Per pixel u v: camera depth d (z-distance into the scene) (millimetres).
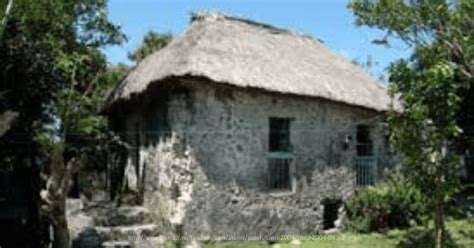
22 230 18641
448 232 17828
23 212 18719
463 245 16594
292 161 18188
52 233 17688
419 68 11242
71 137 18750
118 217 17406
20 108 17531
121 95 18844
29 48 17062
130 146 20312
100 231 16328
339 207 19047
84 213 17688
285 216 17844
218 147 16969
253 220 17281
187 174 16609
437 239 11180
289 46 20062
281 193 17859
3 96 17094
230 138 17141
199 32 18203
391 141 11242
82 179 22188
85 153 20219
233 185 17078
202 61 16484
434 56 11500
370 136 20016
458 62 16562
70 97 17281
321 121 18734
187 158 16656
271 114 17812
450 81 10953
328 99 18188
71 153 19047
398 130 11062
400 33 17312
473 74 16219
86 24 18359
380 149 20094
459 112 21312
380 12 17422
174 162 16812
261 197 17484
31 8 16641
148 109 18891
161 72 16797
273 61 18297
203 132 16797
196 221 16516
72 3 17781
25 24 16750
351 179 19266
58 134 17734
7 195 18797
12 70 17109
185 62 16359
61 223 15500
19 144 17812
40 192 18375
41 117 17922
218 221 16781
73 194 22016
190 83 16594
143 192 18984
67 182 15766
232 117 17188
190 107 16781
